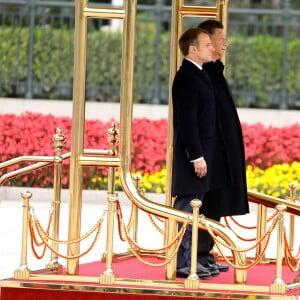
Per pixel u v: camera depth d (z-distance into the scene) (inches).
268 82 1953.7
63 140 861.8
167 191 887.1
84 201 1619.1
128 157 789.9
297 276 811.4
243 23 1971.0
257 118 1803.6
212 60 846.5
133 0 788.6
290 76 1951.3
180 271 806.5
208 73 837.8
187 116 800.3
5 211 1481.3
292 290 776.3
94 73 1927.9
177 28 898.1
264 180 1596.9
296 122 1724.9
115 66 1929.1
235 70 1952.5
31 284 760.3
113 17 789.9
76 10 792.3
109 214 762.2
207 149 810.2
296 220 1465.3
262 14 1948.8
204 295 749.9
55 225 844.0
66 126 1658.5
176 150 810.2
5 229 1305.4
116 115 1792.6
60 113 1797.5
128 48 788.6
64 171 1611.7
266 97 1951.3
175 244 776.9
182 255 812.0
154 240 1238.9
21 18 1921.8
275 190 1590.8
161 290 750.5
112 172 880.3
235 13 1964.8
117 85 1929.1
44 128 1657.2
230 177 820.6
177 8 898.1
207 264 836.0
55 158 850.8
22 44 1923.0
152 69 1931.6
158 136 1641.2
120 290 752.3
